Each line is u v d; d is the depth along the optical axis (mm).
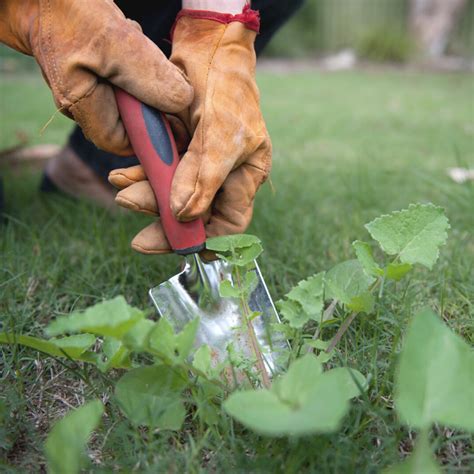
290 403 736
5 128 3395
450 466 847
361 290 1040
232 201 1076
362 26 9531
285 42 9234
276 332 1052
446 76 7172
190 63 1034
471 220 1756
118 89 1009
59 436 760
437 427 903
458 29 9203
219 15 1045
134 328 825
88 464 820
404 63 8742
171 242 1019
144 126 995
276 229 1703
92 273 1448
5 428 914
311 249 1590
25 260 1459
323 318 1033
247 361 939
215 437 875
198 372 889
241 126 1015
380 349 1085
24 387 1052
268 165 1090
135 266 1413
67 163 1900
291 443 834
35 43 1006
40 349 982
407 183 2270
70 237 1659
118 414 964
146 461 845
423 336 788
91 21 971
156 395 896
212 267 1080
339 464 816
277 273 1417
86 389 1044
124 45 972
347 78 6879
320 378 734
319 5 9539
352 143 3178
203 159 987
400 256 1004
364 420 905
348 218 1826
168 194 995
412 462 706
